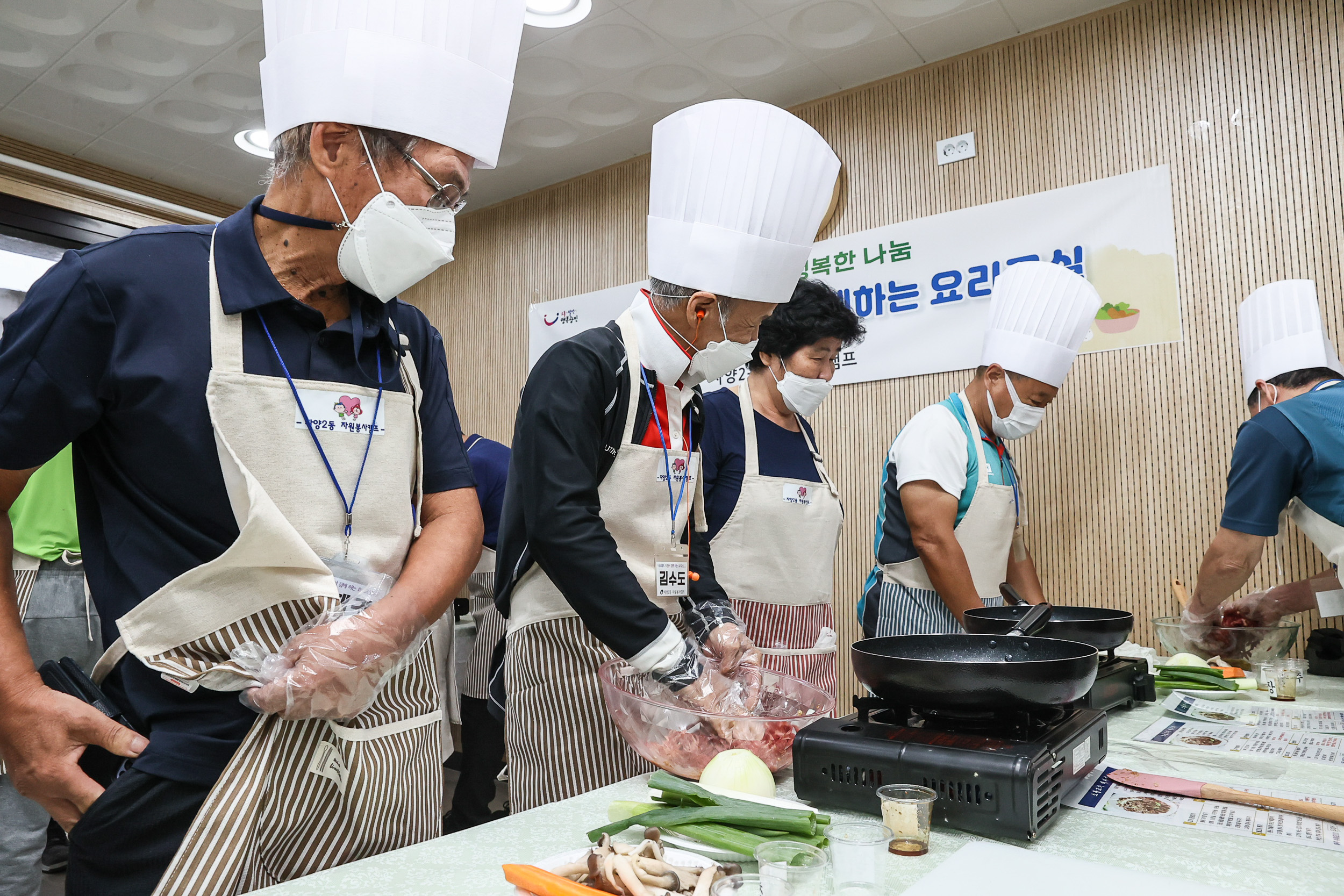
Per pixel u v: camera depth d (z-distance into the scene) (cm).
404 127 102
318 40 101
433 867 86
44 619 265
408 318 129
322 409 107
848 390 366
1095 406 310
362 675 98
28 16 333
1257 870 85
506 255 493
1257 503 206
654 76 370
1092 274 313
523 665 148
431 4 105
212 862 93
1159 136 304
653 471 147
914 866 88
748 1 318
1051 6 317
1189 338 294
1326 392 204
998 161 336
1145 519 298
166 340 99
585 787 142
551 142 426
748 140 144
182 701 99
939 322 345
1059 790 102
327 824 103
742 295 145
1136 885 78
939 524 240
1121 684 173
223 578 97
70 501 270
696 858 83
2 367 93
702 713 113
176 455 99
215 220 490
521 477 134
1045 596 314
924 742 103
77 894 95
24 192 423
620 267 442
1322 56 277
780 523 216
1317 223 275
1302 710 172
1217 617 228
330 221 105
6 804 221
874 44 342
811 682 212
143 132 417
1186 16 301
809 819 88
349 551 108
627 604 123
